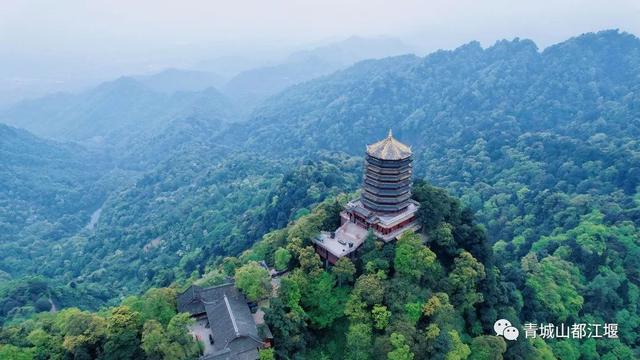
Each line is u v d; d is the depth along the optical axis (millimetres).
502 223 175875
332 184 187625
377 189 90875
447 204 96188
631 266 129125
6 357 68500
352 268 82438
